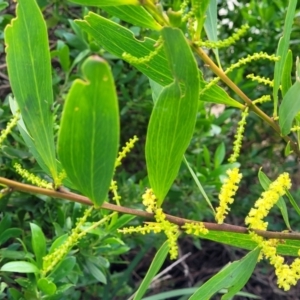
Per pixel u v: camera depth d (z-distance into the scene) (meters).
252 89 0.81
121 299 0.81
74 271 0.47
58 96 0.60
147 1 0.23
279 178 0.27
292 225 0.87
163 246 0.27
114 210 0.25
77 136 0.19
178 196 0.68
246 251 0.96
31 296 0.41
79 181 0.21
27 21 0.23
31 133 0.24
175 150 0.24
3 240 0.44
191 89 0.22
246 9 0.83
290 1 0.28
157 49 0.23
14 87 0.24
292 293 0.91
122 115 0.74
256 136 0.89
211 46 0.25
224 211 0.26
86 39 0.60
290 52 0.29
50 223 0.55
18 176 0.53
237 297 0.89
